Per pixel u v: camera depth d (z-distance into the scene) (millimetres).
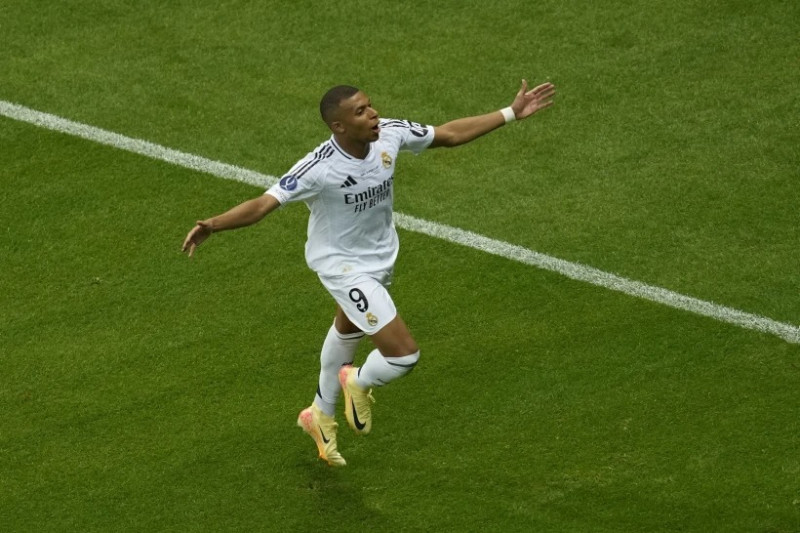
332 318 27375
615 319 26953
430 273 28531
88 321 27500
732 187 30547
